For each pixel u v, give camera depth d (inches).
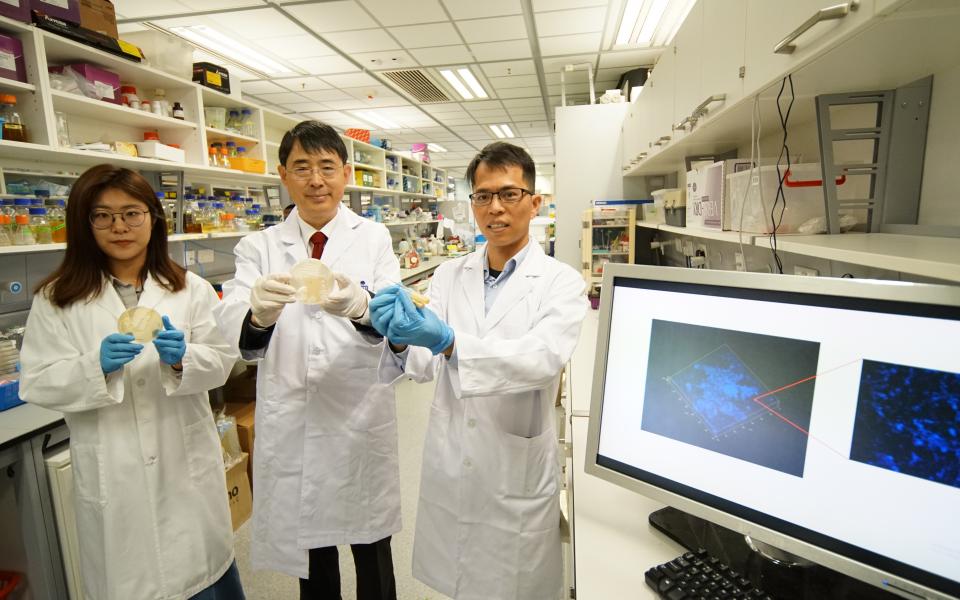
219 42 155.7
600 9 138.4
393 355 45.3
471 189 42.9
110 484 45.9
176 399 50.6
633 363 31.5
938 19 23.9
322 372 54.1
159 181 98.4
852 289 22.9
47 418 55.9
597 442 33.0
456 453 42.3
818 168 42.5
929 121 36.7
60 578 56.3
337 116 265.7
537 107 251.6
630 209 121.9
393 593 60.2
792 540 25.0
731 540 31.1
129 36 91.0
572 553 34.1
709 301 28.3
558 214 148.4
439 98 230.5
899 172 38.7
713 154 85.7
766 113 47.4
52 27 68.7
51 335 47.1
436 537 43.3
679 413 29.6
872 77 35.2
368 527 56.1
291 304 55.6
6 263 71.4
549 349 36.5
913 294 21.2
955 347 20.6
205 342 53.1
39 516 54.3
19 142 64.2
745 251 77.5
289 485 54.1
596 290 123.8
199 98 96.9
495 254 45.5
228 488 81.9
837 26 26.4
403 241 236.1
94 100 75.7
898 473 22.2
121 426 47.1
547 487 40.8
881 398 22.7
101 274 48.9
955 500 20.9
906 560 22.0
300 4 130.6
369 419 55.5
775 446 26.0
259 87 207.3
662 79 77.5
